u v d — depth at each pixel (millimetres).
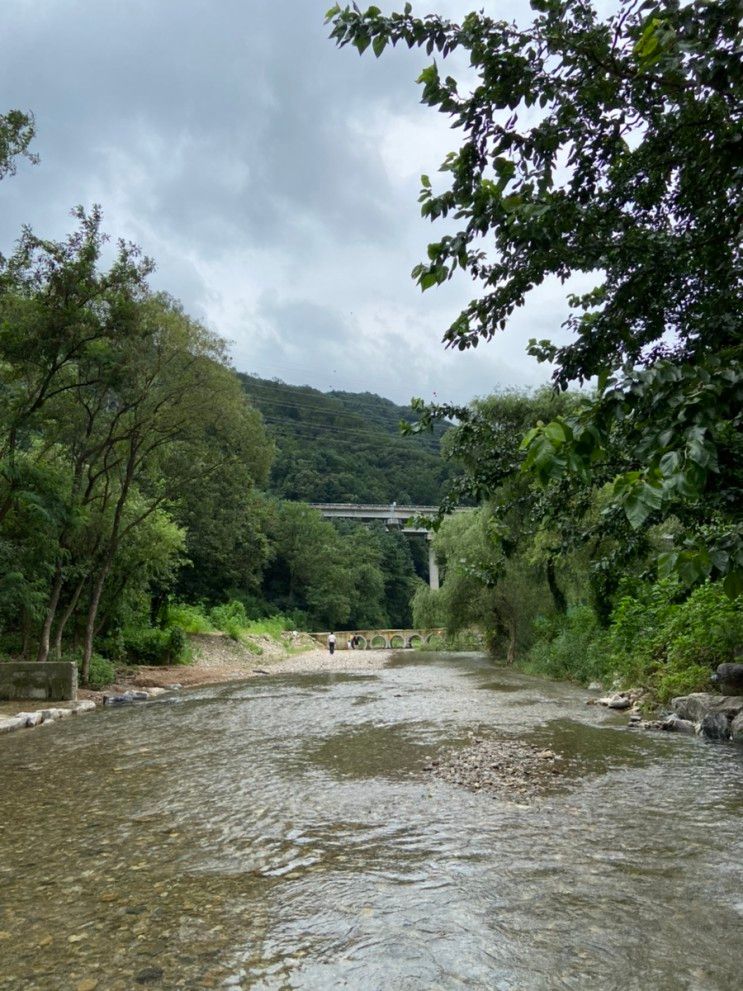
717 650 12930
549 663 22203
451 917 4277
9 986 3582
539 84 4203
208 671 26625
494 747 9711
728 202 4371
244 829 6230
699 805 6754
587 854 5387
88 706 15414
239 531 47438
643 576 7090
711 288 4859
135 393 18703
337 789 7590
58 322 15688
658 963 3664
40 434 18938
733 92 3408
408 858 5375
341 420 116625
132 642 27188
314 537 73125
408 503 99812
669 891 4629
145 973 3682
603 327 5102
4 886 4992
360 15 4047
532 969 3621
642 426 2713
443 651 48688
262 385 115938
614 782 7703
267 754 9695
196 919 4348
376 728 11844
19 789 7996
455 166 4352
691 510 5375
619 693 15109
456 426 7520
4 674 16000
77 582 22406
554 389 5484
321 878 4996
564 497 7047
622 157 4633
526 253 4762
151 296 18828
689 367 2393
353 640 60969
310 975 3607
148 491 28344
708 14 2945
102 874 5191
